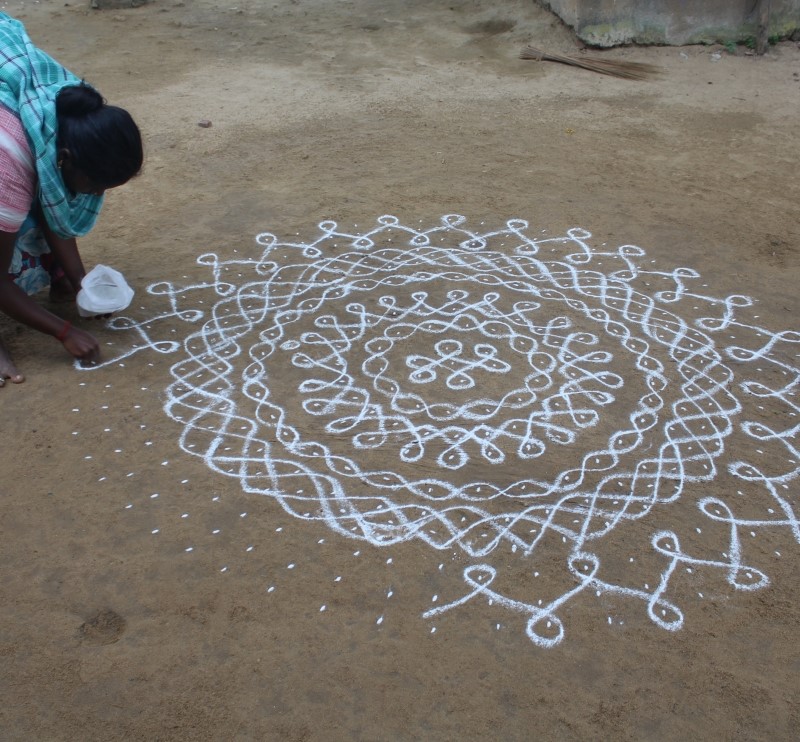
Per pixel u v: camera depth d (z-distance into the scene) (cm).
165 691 217
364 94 716
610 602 247
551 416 325
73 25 910
